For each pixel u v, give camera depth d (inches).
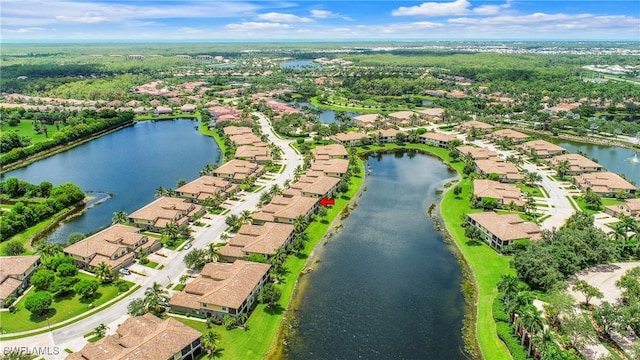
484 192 7180.1
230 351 3890.3
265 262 5187.0
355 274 5226.4
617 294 4626.0
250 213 6776.6
